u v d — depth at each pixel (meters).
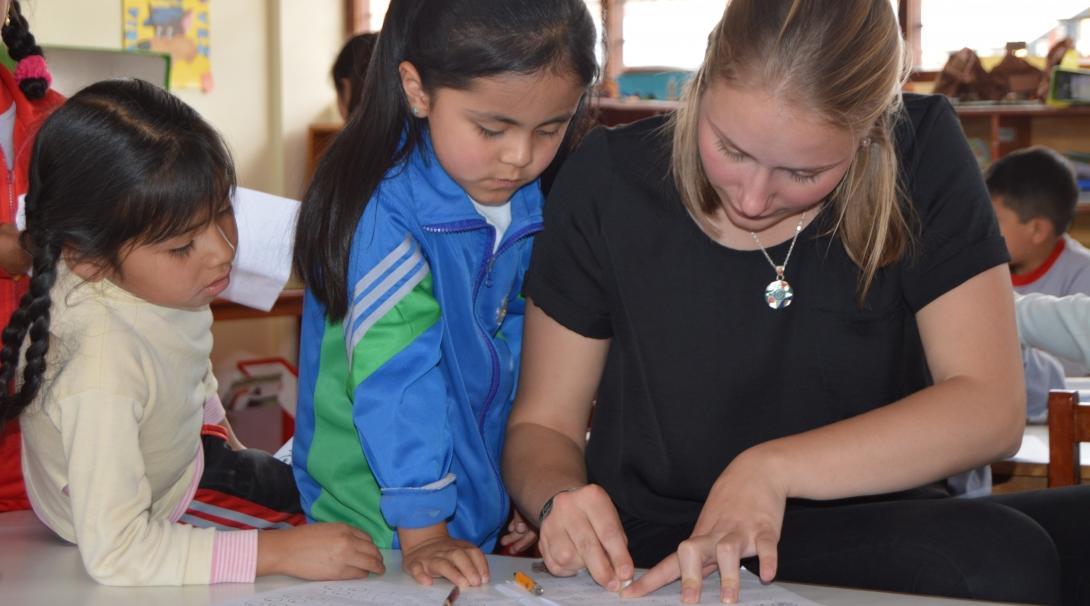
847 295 1.27
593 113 1.49
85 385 1.21
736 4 1.12
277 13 4.80
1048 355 2.46
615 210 1.33
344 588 1.14
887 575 1.13
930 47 4.38
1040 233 2.91
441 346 1.39
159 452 1.35
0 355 1.26
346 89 2.95
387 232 1.32
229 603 1.08
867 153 1.22
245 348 4.74
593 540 1.14
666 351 1.32
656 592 1.09
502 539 1.64
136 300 1.28
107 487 1.19
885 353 1.29
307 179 1.56
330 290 1.33
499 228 1.44
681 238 1.30
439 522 1.29
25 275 1.61
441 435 1.30
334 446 1.43
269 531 1.22
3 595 1.13
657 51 4.59
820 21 1.06
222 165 1.26
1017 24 4.25
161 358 1.30
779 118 1.05
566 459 1.34
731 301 1.29
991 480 1.98
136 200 1.20
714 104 1.10
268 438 3.36
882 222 1.22
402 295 1.31
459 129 1.27
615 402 1.39
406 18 1.31
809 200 1.13
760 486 1.11
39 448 1.30
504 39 1.22
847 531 1.18
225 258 1.27
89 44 4.34
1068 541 1.26
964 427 1.16
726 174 1.13
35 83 1.85
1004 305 1.24
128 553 1.17
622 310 1.34
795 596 1.04
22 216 1.59
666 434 1.33
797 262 1.28
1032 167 2.93
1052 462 1.76
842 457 1.14
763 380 1.29
